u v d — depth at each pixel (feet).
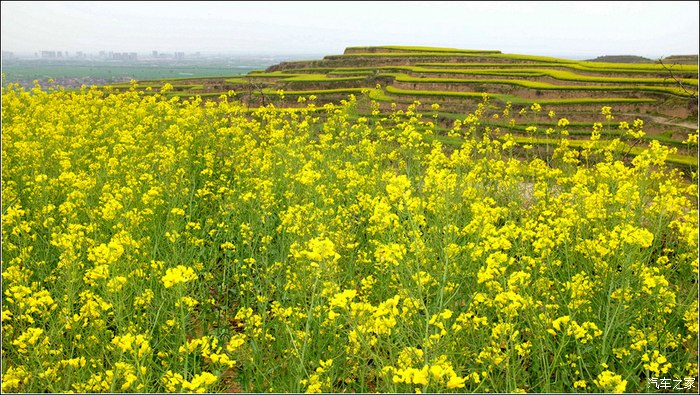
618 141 40.04
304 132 49.88
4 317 17.42
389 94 96.63
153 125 44.88
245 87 114.01
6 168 34.96
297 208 25.41
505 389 17.42
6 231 24.44
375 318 15.72
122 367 15.52
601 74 104.94
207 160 38.27
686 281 23.91
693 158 52.54
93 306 18.30
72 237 21.12
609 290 19.22
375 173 36.27
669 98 76.07
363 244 28.32
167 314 20.90
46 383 17.42
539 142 57.06
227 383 19.75
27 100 53.98
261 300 21.16
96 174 33.04
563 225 22.25
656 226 27.25
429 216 30.25
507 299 17.67
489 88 96.48
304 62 165.48
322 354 19.51
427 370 13.83
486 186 36.83
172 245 24.11
